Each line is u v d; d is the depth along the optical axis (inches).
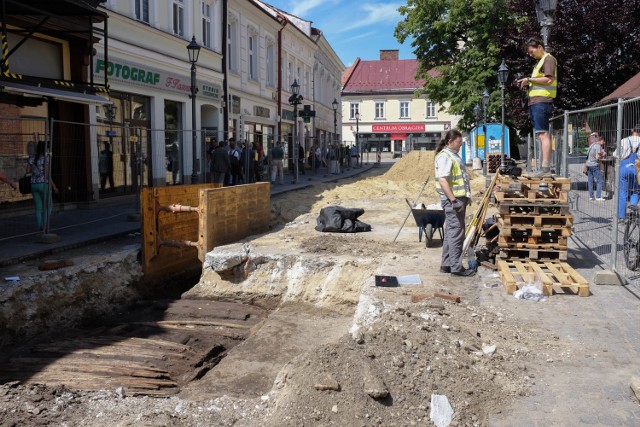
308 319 317.1
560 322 221.0
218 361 260.4
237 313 325.7
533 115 338.3
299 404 167.3
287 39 1314.0
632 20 744.3
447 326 208.2
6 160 374.9
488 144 1000.2
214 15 891.4
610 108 323.0
